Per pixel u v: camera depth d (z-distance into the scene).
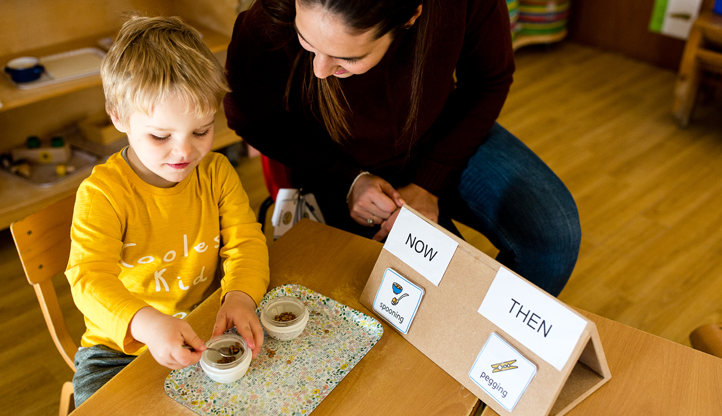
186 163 0.93
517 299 0.79
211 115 0.93
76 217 0.92
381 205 1.31
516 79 3.47
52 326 1.10
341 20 0.77
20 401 1.53
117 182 0.95
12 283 1.92
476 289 0.83
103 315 0.84
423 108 1.28
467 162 1.51
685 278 2.06
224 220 1.08
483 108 1.42
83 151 2.21
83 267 0.88
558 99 3.26
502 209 1.45
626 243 2.21
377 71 1.14
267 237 2.12
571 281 2.03
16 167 2.07
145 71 0.86
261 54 1.17
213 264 1.10
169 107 0.87
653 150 2.80
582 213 2.36
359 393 0.82
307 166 1.39
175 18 0.97
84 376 1.00
